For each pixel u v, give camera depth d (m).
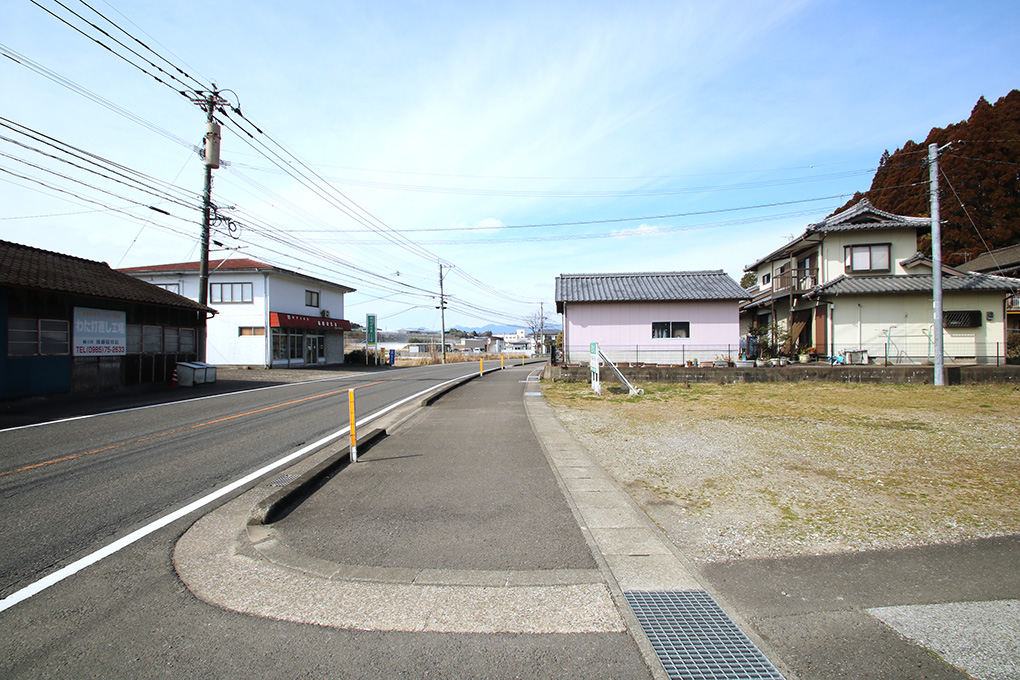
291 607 2.87
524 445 7.27
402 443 7.47
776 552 3.54
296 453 6.85
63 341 13.07
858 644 2.46
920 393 13.30
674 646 2.47
